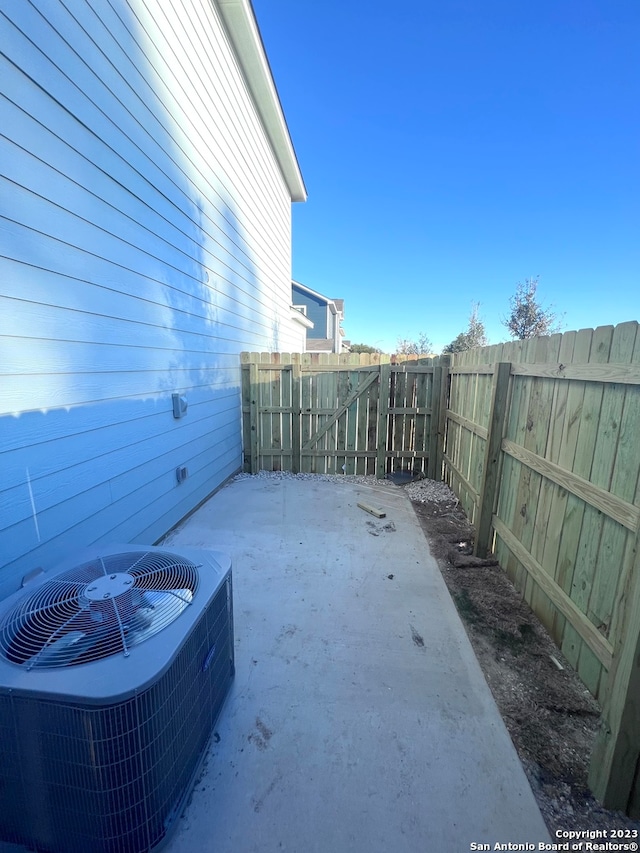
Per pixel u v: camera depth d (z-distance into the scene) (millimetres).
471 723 1549
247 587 2516
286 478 5121
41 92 1807
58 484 2006
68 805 997
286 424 5262
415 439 5121
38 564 1880
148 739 997
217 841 1142
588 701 1663
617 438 1544
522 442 2529
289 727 1521
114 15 2357
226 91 4316
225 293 4539
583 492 1746
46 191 1860
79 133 2082
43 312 1869
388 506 4094
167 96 3053
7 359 1672
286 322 8461
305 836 1159
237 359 5055
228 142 4449
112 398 2455
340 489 4656
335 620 2195
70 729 936
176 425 3389
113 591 1267
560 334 2062
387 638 2055
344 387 5121
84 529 2223
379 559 2926
